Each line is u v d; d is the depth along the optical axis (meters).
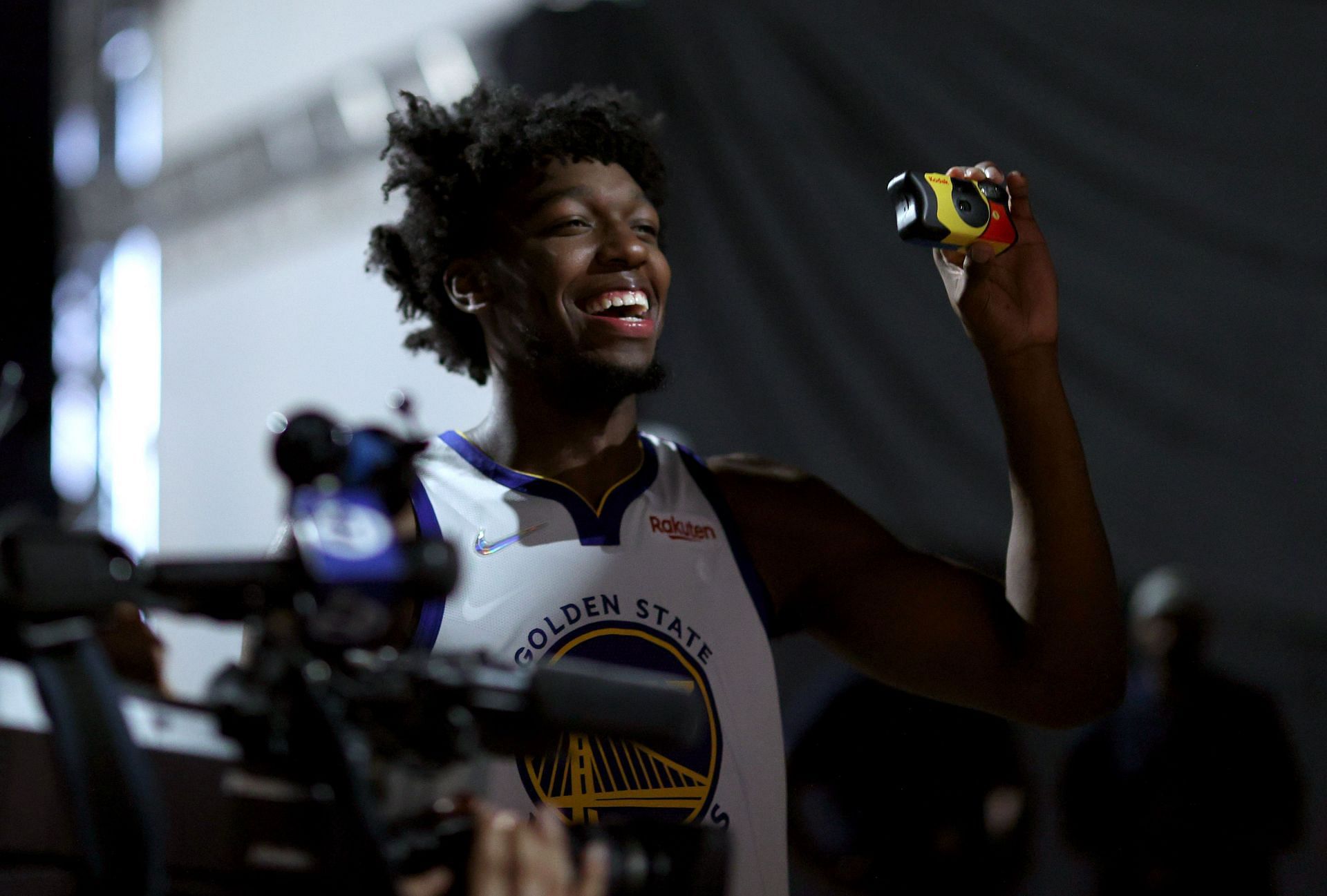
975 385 4.63
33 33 7.46
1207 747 3.95
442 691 1.10
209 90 6.72
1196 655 4.04
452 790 1.21
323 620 1.03
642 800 1.93
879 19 4.88
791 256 4.88
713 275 4.92
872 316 4.79
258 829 1.11
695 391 4.88
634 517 2.10
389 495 1.14
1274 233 4.36
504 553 2.03
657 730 1.18
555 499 2.08
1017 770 3.81
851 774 3.72
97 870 0.92
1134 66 4.57
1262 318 4.38
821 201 4.87
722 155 4.95
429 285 2.35
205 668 5.75
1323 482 4.29
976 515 4.63
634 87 5.00
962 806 3.71
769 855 1.99
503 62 5.22
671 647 2.01
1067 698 2.01
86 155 7.23
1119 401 4.59
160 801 1.05
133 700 1.12
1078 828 4.05
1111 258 4.61
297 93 6.18
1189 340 4.49
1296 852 4.15
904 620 2.08
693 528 2.12
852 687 3.81
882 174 4.83
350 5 6.00
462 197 2.24
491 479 2.12
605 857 1.19
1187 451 4.48
